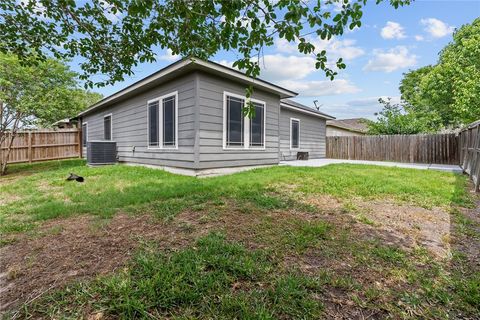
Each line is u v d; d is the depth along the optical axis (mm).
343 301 1435
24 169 8422
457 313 1362
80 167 7668
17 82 7742
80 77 3873
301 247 2072
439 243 2236
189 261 1765
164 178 5348
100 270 1679
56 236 2275
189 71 5711
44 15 3035
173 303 1363
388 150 11633
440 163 10289
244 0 1883
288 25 1902
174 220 2646
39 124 9023
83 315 1277
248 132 6902
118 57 3553
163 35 2920
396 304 1421
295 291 1480
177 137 6180
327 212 3039
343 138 13055
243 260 1807
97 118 10852
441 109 15078
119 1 2670
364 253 2004
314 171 6238
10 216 3002
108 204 3289
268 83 6906
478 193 4176
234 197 3596
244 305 1349
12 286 1531
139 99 7699
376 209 3203
